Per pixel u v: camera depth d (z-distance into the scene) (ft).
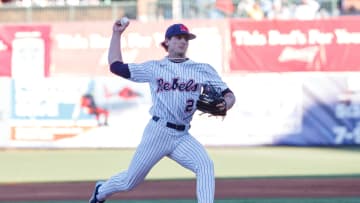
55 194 107.86
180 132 69.05
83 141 180.24
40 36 179.32
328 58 177.37
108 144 179.93
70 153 172.76
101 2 242.99
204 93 67.36
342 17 177.17
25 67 179.73
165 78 68.03
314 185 115.14
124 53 175.83
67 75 179.63
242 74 177.47
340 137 178.91
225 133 178.09
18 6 223.10
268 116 178.50
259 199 100.37
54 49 179.32
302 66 177.78
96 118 179.83
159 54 175.52
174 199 100.78
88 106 179.83
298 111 178.60
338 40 177.27
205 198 66.69
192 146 68.85
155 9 218.59
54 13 222.07
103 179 126.52
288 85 178.09
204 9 219.20
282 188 111.86
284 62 177.58
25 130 180.96
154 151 69.10
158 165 147.95
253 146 178.60
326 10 223.71
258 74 177.58
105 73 179.32
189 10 219.00
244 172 133.90
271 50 177.27
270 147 178.60
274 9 222.28
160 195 104.68
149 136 69.00
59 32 179.22
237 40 177.47
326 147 178.81
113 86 179.32
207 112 68.44
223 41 177.27
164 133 68.59
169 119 68.39
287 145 179.32
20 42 179.42
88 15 221.25
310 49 177.47
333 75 177.99
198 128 177.99
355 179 122.93
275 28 177.27
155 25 175.63
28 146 180.96
